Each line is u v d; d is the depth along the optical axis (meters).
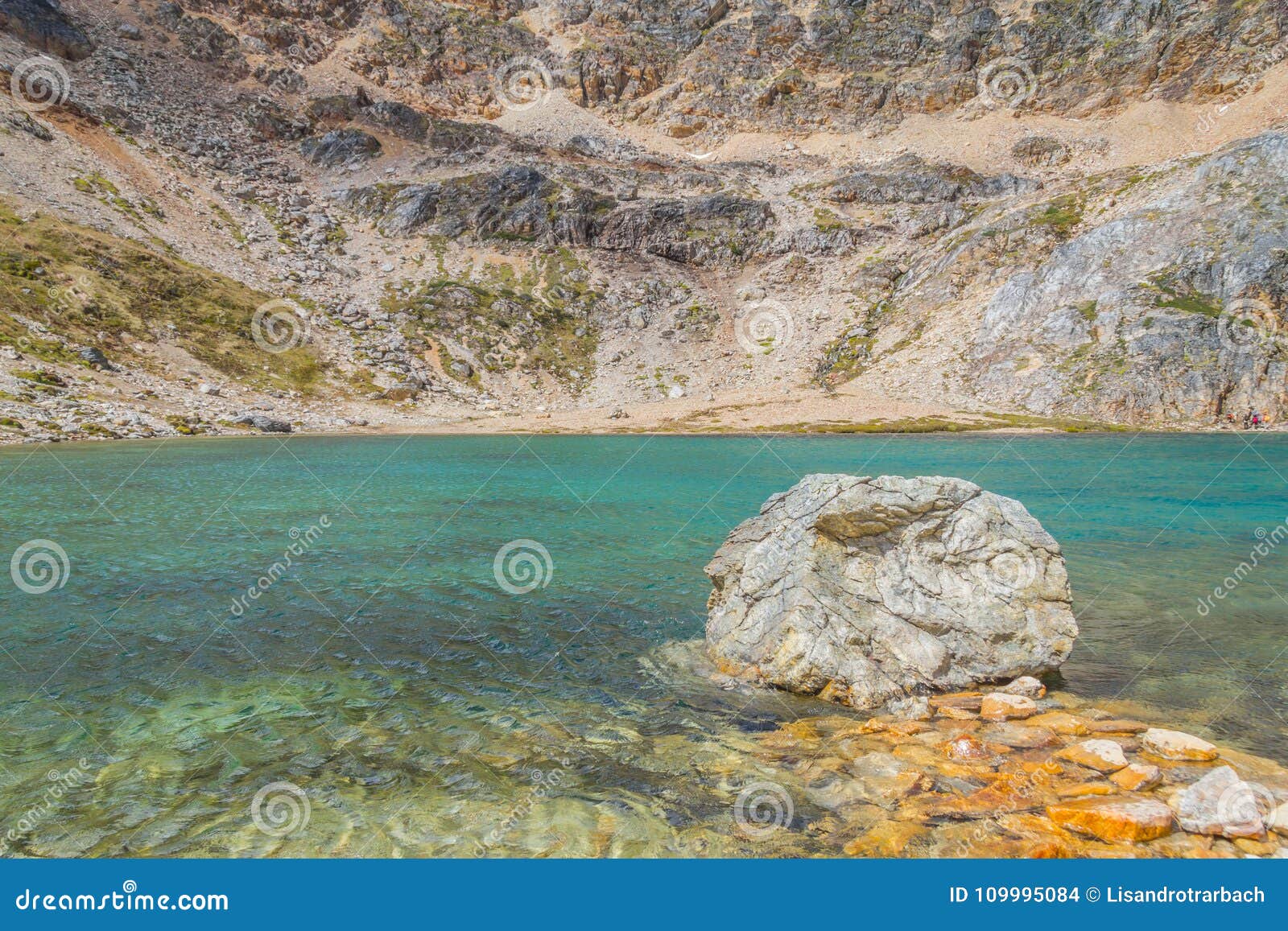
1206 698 11.83
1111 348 91.31
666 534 25.36
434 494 34.41
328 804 8.76
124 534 24.06
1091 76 197.88
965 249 123.12
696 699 12.03
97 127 129.50
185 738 10.38
